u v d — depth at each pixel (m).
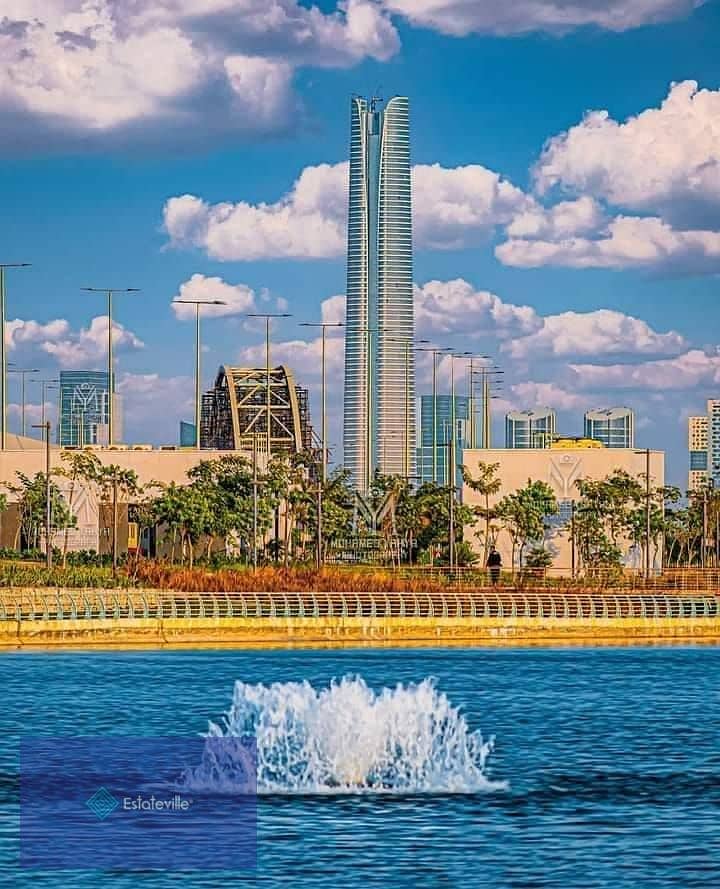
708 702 117.50
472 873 60.78
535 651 157.12
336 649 154.75
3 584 178.62
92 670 133.12
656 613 169.00
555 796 75.38
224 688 121.12
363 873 60.50
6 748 91.25
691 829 68.56
